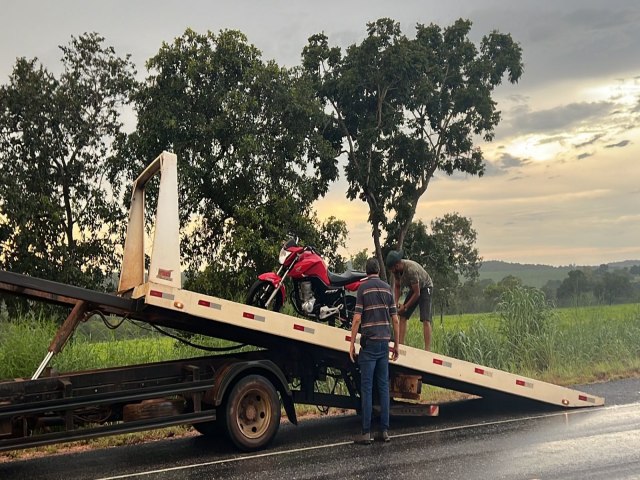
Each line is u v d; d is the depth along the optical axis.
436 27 32.62
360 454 7.13
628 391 11.14
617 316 17.09
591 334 14.98
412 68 30.17
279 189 22.98
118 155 24.03
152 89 23.28
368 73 30.56
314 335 8.16
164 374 7.72
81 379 7.16
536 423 8.68
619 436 7.64
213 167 22.58
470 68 32.28
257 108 23.34
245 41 23.62
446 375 8.91
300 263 9.34
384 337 7.99
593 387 11.69
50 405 6.79
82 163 27.92
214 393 7.47
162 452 7.63
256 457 7.17
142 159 23.48
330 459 6.93
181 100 22.72
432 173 32.62
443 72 32.66
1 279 6.67
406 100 31.39
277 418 7.74
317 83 30.97
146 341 12.07
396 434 8.31
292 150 23.69
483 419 9.16
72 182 27.95
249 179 22.58
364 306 8.06
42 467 7.05
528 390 9.48
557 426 8.40
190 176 21.98
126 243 8.89
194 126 22.66
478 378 9.15
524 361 13.71
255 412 7.68
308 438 8.23
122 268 8.80
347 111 31.70
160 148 23.03
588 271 67.56
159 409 7.39
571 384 12.13
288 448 7.61
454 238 62.66
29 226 25.89
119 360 11.16
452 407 10.34
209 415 7.57
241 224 21.70
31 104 27.09
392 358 8.38
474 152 32.88
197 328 8.62
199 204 23.47
